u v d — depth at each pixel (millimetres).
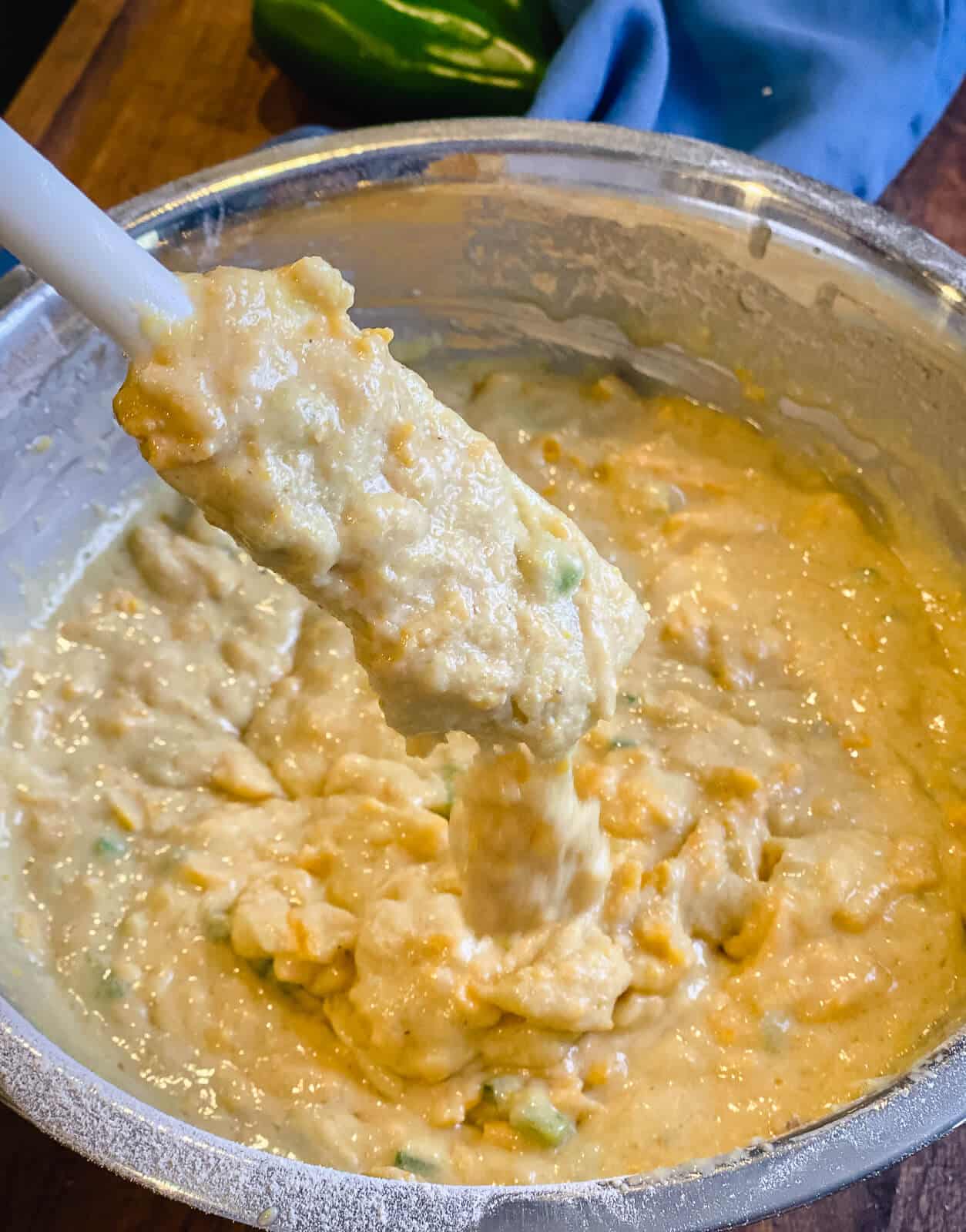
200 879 376
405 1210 261
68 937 374
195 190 405
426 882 360
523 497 280
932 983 357
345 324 254
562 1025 339
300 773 400
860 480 448
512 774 321
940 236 516
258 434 242
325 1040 357
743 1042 351
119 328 236
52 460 419
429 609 263
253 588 436
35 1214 341
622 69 489
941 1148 351
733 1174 266
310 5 499
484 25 497
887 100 492
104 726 408
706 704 411
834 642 418
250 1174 266
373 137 410
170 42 564
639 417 470
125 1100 277
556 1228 260
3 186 223
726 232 406
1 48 720
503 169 410
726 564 435
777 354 437
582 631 285
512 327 468
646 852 376
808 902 364
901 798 388
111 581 437
